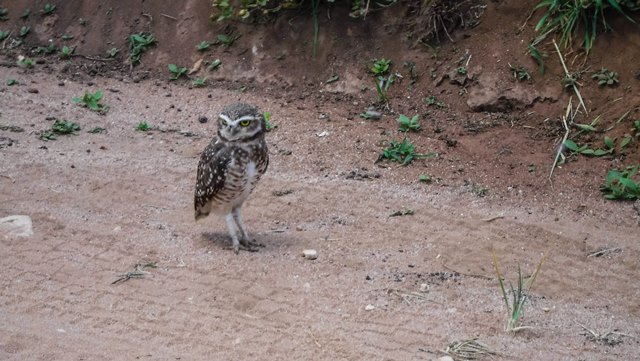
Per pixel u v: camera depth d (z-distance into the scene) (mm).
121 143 14164
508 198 12438
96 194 12227
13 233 10844
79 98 15773
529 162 13312
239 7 16922
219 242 10891
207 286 9750
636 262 10695
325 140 14180
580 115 13992
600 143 13508
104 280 9836
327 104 15438
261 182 12805
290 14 16547
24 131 14414
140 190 12422
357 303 9492
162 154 13773
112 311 9195
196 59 16766
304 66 16125
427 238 11172
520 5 15234
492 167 13273
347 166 13414
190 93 16062
